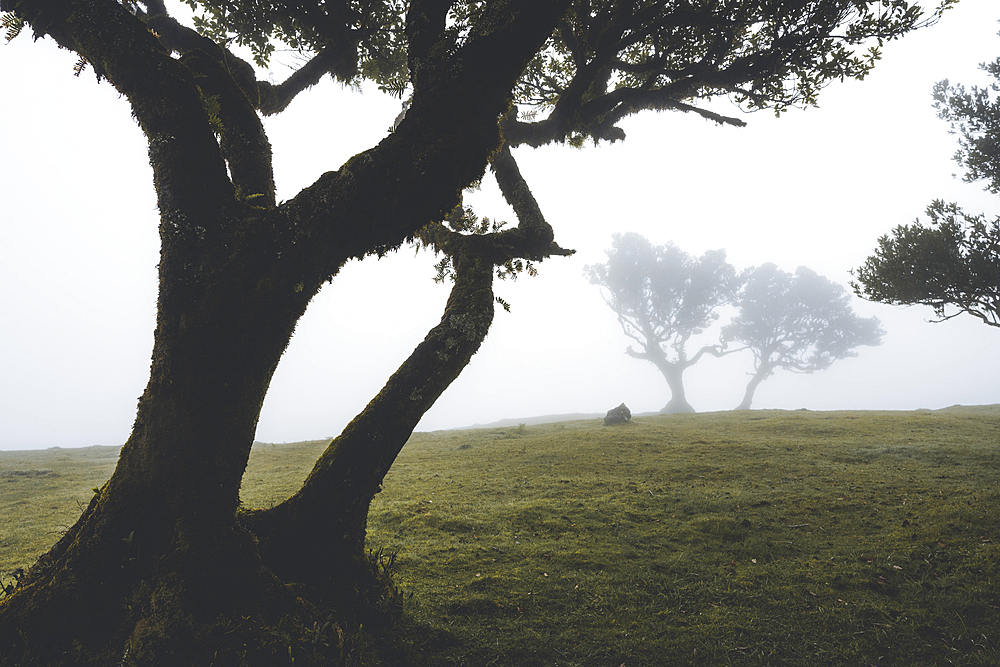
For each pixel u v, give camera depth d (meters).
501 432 23.69
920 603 5.54
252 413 3.59
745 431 20.22
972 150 16.27
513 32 3.85
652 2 6.98
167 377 3.41
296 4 6.03
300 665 3.17
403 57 7.06
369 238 3.83
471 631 5.01
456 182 3.88
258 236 3.56
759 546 7.61
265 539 4.15
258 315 3.48
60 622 3.08
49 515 10.39
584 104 7.35
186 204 3.55
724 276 46.06
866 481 11.27
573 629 5.14
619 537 8.23
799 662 4.50
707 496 10.59
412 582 6.33
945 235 15.17
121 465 3.48
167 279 3.49
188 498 3.31
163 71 3.59
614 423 24.45
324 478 4.39
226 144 4.54
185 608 3.13
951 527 7.62
